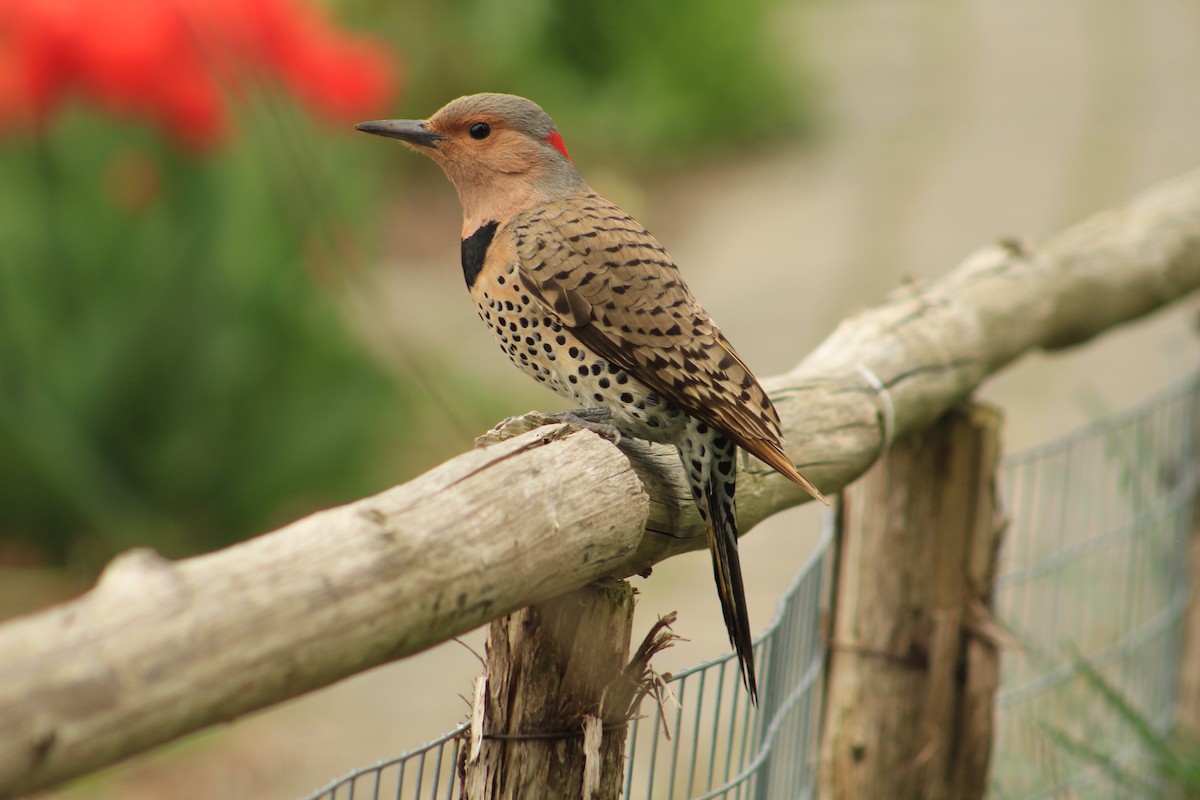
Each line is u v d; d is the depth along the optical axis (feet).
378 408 48.29
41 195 44.50
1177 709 30.37
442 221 73.77
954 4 112.78
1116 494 34.47
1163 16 105.70
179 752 33.81
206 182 44.80
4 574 43.32
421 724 35.83
